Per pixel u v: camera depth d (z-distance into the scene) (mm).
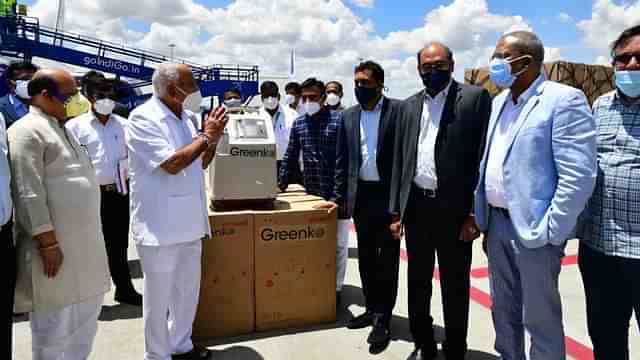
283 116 4961
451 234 2547
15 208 2000
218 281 2965
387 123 2955
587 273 2111
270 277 3072
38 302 2039
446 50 2461
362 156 3076
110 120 3701
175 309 2668
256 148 2977
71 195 2107
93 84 3531
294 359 2760
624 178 1888
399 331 3189
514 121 2062
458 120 2453
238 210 3057
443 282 2629
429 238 2641
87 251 2188
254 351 2844
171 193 2428
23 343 2918
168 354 2588
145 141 2365
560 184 1873
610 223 1947
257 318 3082
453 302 2615
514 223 2018
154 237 2418
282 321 3141
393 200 2754
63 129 2158
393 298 3037
